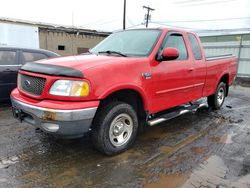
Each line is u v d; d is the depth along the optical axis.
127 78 3.57
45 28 22.72
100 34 27.02
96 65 3.37
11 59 6.46
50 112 3.09
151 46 4.15
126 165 3.47
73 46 25.12
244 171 3.38
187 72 4.77
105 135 3.54
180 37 4.81
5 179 3.05
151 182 3.07
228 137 4.68
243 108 7.16
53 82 3.19
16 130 4.70
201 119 5.84
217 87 6.38
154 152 3.92
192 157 3.78
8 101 6.62
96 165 3.45
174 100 4.61
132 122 3.89
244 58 15.80
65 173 3.23
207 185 3.03
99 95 3.26
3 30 19.64
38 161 3.52
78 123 3.16
